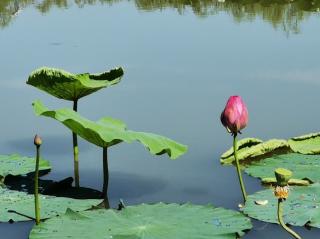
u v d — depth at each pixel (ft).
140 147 17.20
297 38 33.81
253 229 11.50
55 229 11.15
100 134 12.77
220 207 12.10
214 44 32.42
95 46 32.27
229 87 23.17
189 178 14.67
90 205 12.84
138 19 42.24
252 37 34.45
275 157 15.46
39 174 15.15
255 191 13.70
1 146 17.35
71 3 52.49
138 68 26.63
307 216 11.63
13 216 12.28
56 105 21.12
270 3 48.88
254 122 19.07
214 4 49.32
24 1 54.34
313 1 48.34
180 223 11.24
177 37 34.73
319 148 15.74
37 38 35.45
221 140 17.39
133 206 12.09
